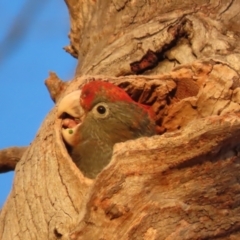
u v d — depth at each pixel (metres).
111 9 5.16
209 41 5.07
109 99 5.05
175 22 5.09
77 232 4.93
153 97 5.07
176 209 4.93
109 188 4.93
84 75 5.08
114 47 5.11
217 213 4.93
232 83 5.02
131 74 5.09
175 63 5.08
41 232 4.97
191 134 4.93
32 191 4.99
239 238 4.93
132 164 4.93
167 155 4.93
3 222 5.02
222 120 4.93
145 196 4.93
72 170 4.97
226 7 5.11
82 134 5.04
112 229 4.93
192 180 4.94
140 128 5.05
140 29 5.11
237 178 4.94
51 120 5.03
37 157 5.00
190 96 5.05
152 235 4.92
